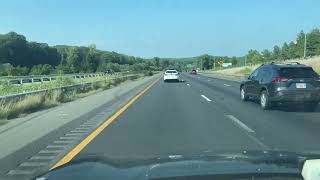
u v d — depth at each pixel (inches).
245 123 676.1
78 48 6673.2
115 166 158.7
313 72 879.7
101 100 1143.0
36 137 555.2
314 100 864.9
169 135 560.7
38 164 407.5
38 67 4104.3
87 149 472.7
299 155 168.4
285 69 867.4
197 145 488.1
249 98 1047.6
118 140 525.3
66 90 1277.1
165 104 1016.2
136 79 3221.0
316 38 5467.5
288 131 593.6
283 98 856.3
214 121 701.3
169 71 2573.8
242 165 146.4
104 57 7839.6
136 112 844.0
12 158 433.7
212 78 3223.4
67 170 160.6
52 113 837.8
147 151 453.4
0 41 5826.8
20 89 1239.5
